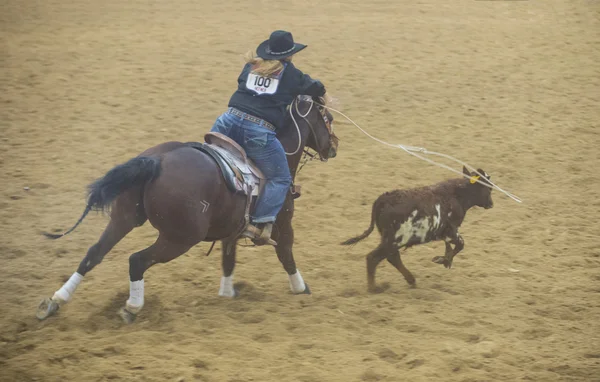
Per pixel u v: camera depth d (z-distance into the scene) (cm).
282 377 735
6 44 2231
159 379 722
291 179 905
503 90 1981
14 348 781
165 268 1052
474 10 2944
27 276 996
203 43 2333
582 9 2953
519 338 853
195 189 802
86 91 1844
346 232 1209
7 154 1450
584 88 2014
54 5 2845
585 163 1527
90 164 1422
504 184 1420
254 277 1042
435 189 987
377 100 1873
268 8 2916
